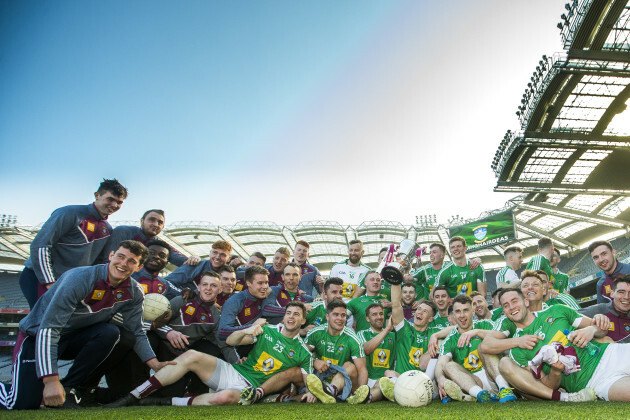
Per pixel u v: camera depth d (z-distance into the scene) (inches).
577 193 1245.7
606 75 886.4
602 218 1459.2
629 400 151.8
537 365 159.8
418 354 233.1
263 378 189.3
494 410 133.9
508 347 178.4
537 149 1093.1
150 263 218.7
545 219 1620.3
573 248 1742.1
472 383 179.5
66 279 153.0
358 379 209.0
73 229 187.2
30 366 144.9
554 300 230.7
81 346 168.2
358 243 322.0
